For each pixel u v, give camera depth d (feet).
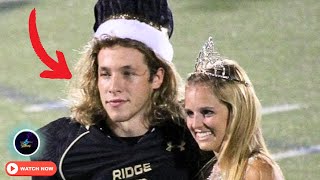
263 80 61.93
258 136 22.66
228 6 80.94
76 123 24.44
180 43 70.90
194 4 81.97
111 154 24.07
